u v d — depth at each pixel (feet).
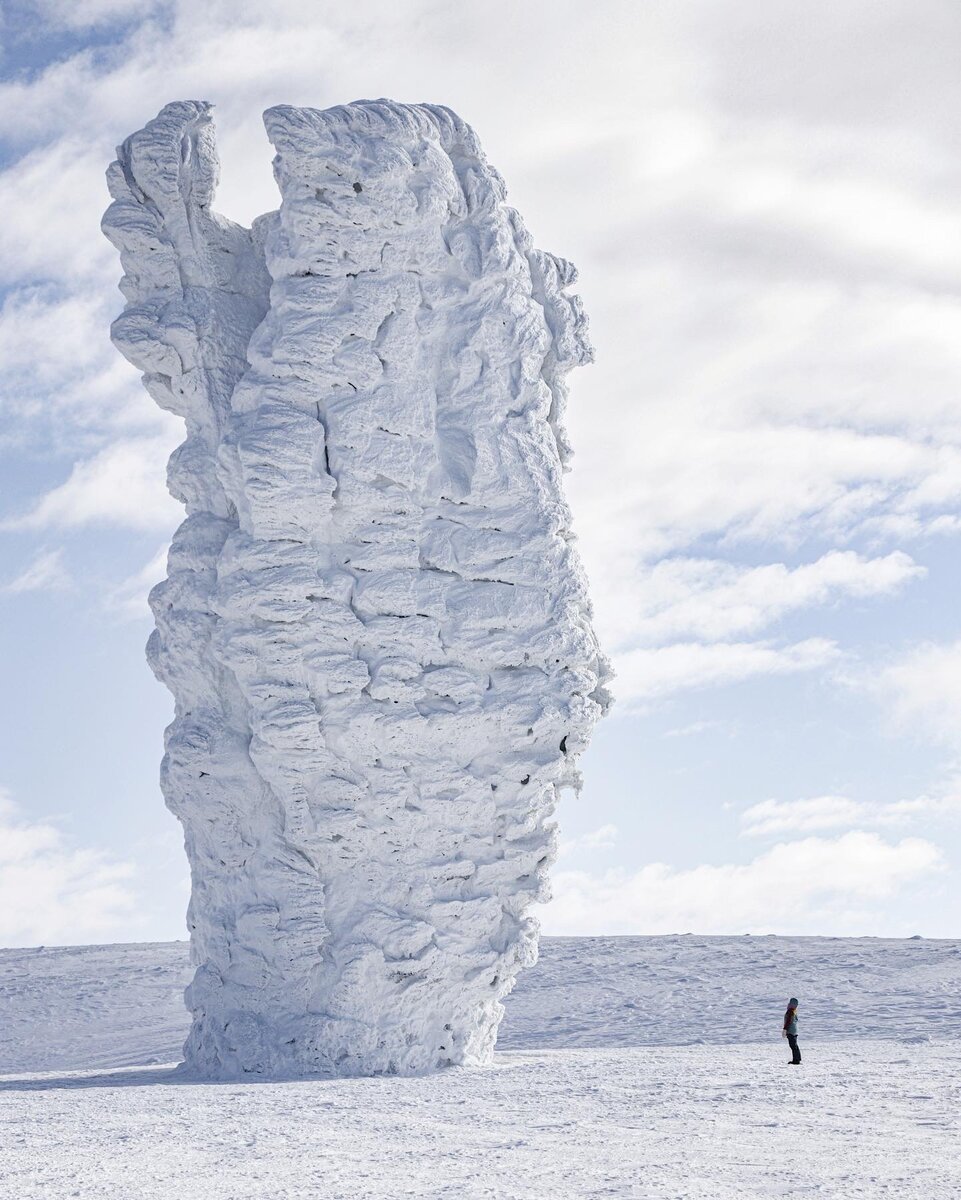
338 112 83.76
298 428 81.51
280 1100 64.59
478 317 85.97
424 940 81.10
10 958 190.29
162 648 85.71
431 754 82.33
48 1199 38.55
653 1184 40.91
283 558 81.15
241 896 82.23
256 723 80.59
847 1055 86.38
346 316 82.74
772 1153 46.96
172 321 86.02
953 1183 40.52
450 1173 43.39
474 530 84.79
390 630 81.97
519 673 84.64
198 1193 39.58
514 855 84.12
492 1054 87.25
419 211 84.48
